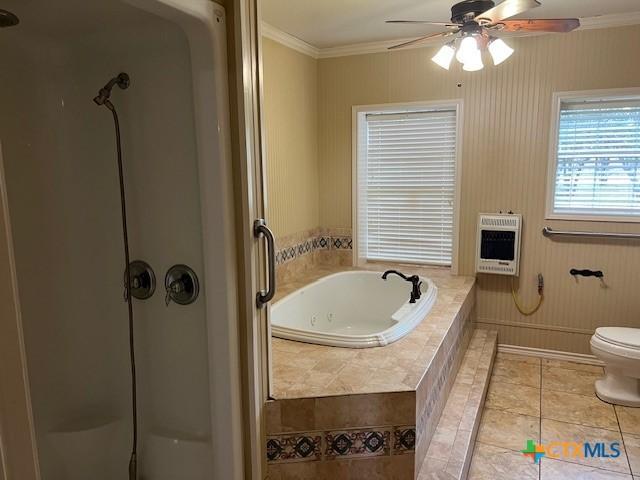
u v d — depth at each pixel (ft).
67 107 6.40
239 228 5.44
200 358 6.19
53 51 6.20
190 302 6.12
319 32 11.30
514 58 11.21
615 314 11.15
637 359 9.21
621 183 10.91
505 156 11.67
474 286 12.11
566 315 11.62
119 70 6.02
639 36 10.07
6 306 2.73
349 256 13.80
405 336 8.38
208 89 5.02
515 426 8.97
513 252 11.67
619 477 7.54
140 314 6.44
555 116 11.02
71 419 6.65
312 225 13.56
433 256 13.32
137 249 6.33
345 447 6.27
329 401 6.14
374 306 12.69
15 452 2.77
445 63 9.23
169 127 5.88
